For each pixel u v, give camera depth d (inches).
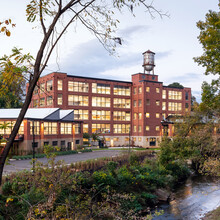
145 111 2362.2
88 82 2246.6
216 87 653.3
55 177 438.9
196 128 1083.9
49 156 467.2
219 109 770.8
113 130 2386.8
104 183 706.8
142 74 2445.9
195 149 1004.6
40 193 463.8
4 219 354.6
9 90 154.5
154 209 751.1
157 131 2431.1
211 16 617.6
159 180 966.4
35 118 1467.8
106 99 2361.0
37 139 1493.6
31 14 147.6
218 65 608.4
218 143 834.8
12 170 880.3
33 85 138.1
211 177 1202.0
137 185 847.7
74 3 150.4
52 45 149.3
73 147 1809.8
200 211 738.2
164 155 1132.5
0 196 405.7
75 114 2166.6
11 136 132.1
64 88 2052.2
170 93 2623.0
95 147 2078.0
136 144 2409.0
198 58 669.9
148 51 2509.8
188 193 938.1
